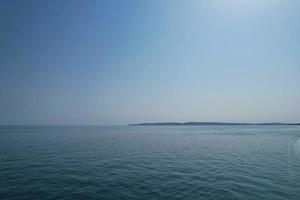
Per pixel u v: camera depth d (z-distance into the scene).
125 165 23.27
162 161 25.83
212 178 17.61
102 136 75.88
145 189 14.67
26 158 27.09
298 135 81.12
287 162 25.08
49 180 16.86
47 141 51.69
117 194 13.62
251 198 12.76
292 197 12.89
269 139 61.47
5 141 50.53
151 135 84.75
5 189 14.44
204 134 92.25
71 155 30.02
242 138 66.25
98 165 23.12
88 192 13.99
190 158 28.17
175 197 13.08
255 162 25.17
